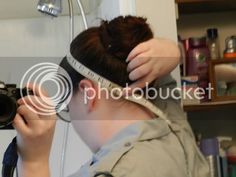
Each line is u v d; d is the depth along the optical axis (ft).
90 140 2.64
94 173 2.17
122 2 3.67
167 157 2.30
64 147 4.65
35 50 4.96
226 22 6.17
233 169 5.25
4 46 4.94
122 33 2.56
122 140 2.36
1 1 4.85
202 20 6.17
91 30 2.68
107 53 2.52
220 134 6.01
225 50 5.62
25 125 2.61
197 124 6.03
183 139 2.60
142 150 2.26
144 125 2.42
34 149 2.72
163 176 2.18
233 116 6.04
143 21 2.75
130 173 2.11
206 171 2.62
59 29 5.02
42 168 2.75
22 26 5.02
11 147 2.74
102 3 4.59
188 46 5.55
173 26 3.67
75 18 4.91
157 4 3.67
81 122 2.67
